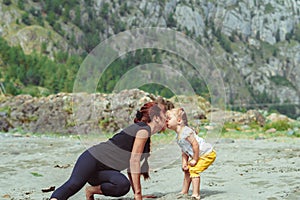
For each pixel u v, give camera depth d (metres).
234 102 171.75
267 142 14.52
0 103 21.89
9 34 141.25
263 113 25.52
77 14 163.75
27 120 20.94
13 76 89.50
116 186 5.34
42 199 6.06
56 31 152.25
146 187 6.74
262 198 5.81
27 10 152.62
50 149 12.49
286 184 6.76
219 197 5.88
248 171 8.14
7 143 14.16
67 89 81.06
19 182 7.40
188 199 5.67
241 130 20.17
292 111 150.38
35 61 96.12
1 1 147.38
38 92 57.31
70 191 5.33
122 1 190.62
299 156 10.52
